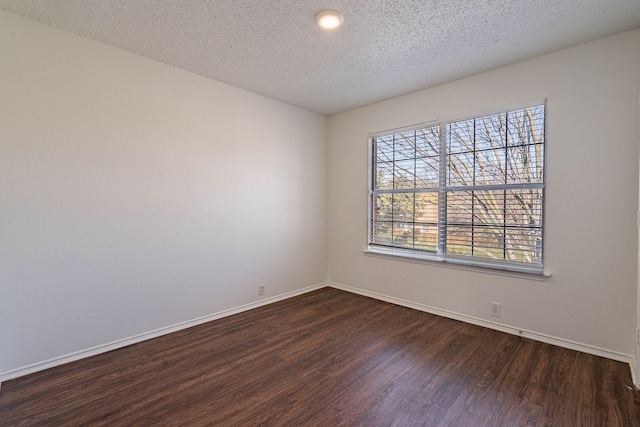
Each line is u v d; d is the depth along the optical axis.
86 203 2.29
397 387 1.94
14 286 2.02
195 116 2.89
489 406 1.76
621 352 2.20
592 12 1.93
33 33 2.05
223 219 3.13
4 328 1.99
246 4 1.88
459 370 2.13
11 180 2.00
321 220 4.20
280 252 3.69
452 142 3.05
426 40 2.27
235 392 1.90
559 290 2.45
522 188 2.62
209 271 3.03
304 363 2.24
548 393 1.86
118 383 1.98
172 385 1.96
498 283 2.77
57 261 2.18
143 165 2.57
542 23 2.05
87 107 2.28
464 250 3.00
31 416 1.67
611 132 2.20
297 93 3.36
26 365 2.07
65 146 2.19
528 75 2.55
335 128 4.14
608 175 2.22
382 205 3.69
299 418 1.67
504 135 2.71
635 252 2.13
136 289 2.56
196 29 2.15
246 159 3.31
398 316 3.15
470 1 1.83
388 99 3.53
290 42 2.32
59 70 2.16
